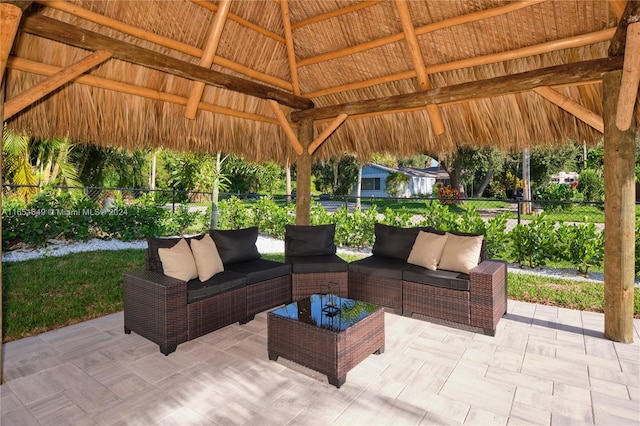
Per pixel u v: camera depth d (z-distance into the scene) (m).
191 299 3.32
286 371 2.88
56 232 7.44
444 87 4.29
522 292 4.88
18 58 3.26
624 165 3.37
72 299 4.54
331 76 5.12
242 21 4.38
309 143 5.61
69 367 2.94
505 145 4.40
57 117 3.72
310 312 3.04
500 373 2.86
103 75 3.86
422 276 3.94
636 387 2.66
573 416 2.33
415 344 3.37
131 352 3.20
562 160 17.77
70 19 3.37
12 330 3.63
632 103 3.08
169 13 3.80
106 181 13.16
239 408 2.41
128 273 3.57
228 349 3.27
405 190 23.58
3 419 2.29
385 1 4.06
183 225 9.61
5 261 6.35
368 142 5.43
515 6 3.53
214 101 4.88
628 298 3.40
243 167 16.42
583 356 3.14
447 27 3.98
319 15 4.50
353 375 2.82
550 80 3.66
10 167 9.06
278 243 8.77
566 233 5.86
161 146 4.60
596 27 3.46
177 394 2.56
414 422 2.27
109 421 2.28
